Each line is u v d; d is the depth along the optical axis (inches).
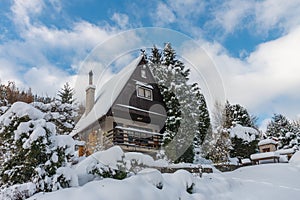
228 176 265.6
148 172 173.2
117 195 139.2
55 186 154.5
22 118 177.2
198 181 216.5
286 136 595.5
